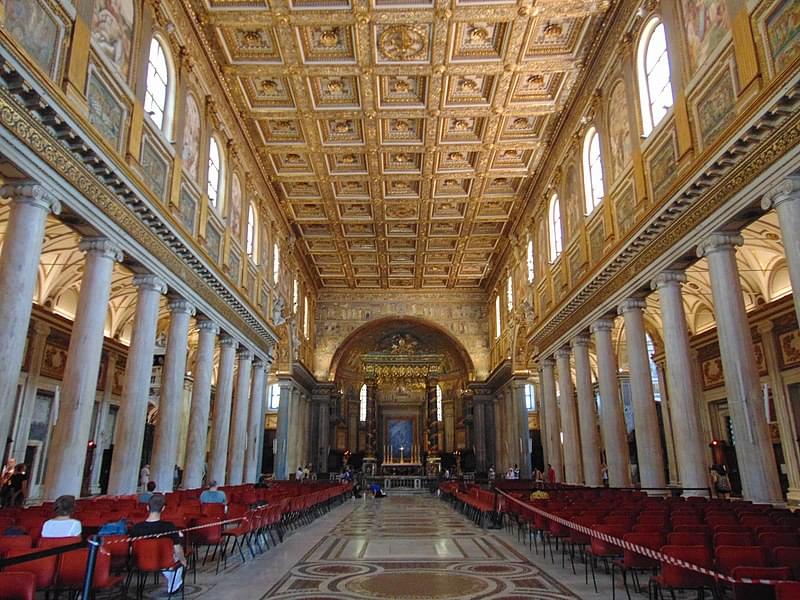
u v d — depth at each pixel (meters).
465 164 25.48
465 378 45.12
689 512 8.96
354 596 7.66
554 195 24.27
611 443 18.16
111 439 25.38
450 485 27.59
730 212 11.28
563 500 12.88
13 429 19.02
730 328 11.47
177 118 15.85
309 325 39.03
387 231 32.16
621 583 8.51
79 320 11.66
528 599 7.51
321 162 24.92
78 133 10.16
